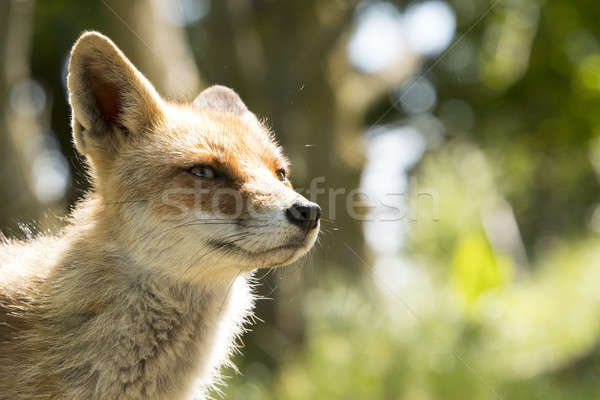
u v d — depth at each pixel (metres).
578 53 22.22
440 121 24.08
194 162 6.55
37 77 21.44
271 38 18.47
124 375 6.21
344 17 19.16
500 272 12.83
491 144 24.47
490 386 11.95
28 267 6.68
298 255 6.39
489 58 22.48
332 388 11.59
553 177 29.05
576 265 19.16
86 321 6.27
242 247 6.35
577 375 16.47
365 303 13.07
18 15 12.70
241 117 7.71
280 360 13.42
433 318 12.53
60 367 6.14
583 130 23.48
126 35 12.73
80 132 6.81
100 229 6.56
